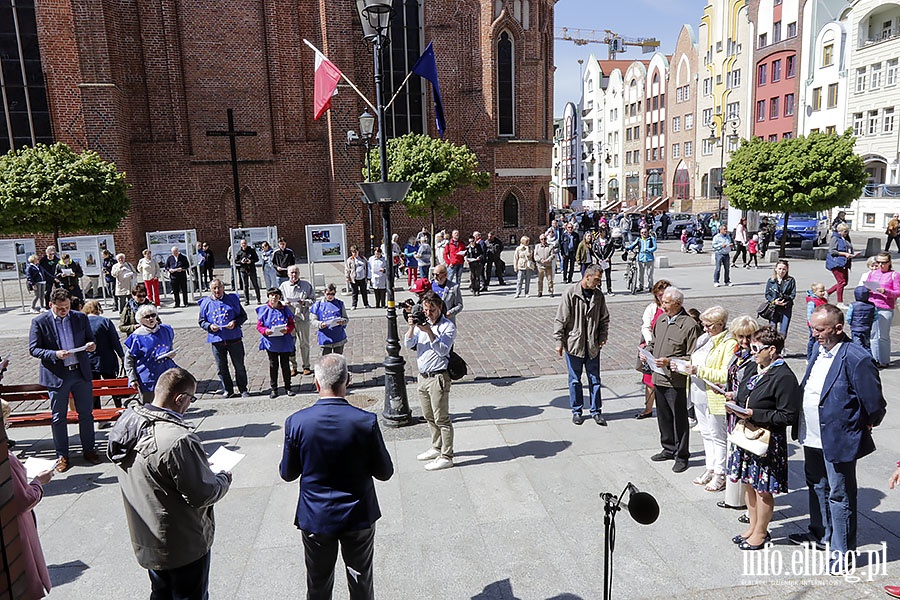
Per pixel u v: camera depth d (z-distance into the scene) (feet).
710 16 178.60
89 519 18.21
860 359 13.48
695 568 14.76
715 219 117.60
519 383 30.32
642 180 226.17
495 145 104.94
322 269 91.09
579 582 14.40
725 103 175.22
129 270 56.08
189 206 96.73
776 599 13.55
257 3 95.81
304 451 11.53
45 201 61.46
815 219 99.71
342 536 11.62
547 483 19.48
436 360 20.30
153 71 93.04
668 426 20.56
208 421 26.37
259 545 16.48
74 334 21.63
